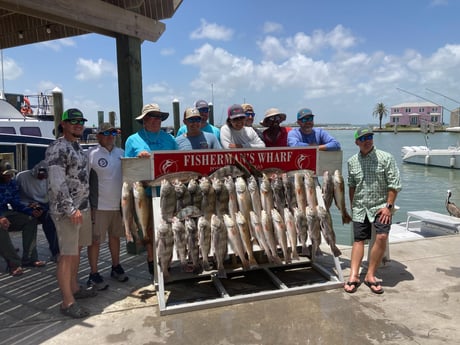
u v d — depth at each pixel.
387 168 4.12
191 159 4.23
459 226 6.48
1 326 3.40
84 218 3.79
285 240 4.16
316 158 4.66
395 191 4.10
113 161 4.24
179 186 4.01
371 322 3.43
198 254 3.99
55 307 3.79
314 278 4.57
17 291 4.22
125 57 5.28
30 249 5.04
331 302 3.85
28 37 6.58
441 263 4.98
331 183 4.61
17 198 4.97
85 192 3.78
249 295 3.88
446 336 3.19
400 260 5.11
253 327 3.36
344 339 3.15
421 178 21.17
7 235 4.72
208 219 4.10
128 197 3.97
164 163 4.15
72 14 4.45
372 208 4.21
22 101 15.86
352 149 41.00
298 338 3.17
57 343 3.12
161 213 3.95
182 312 3.65
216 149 4.30
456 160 24.20
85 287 4.25
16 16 6.31
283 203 4.42
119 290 4.21
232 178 4.30
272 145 5.26
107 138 4.18
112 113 14.32
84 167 3.76
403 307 3.73
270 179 4.46
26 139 10.41
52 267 5.04
